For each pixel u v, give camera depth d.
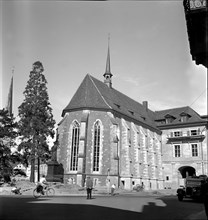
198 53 12.09
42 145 39.44
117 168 41.28
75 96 46.84
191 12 11.65
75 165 41.59
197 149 55.12
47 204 14.92
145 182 50.44
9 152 36.53
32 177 38.09
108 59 57.88
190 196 20.16
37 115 40.69
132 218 9.86
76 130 43.25
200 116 59.34
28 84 42.38
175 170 56.84
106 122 43.62
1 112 37.16
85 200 19.19
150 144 55.59
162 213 11.70
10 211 11.25
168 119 61.28
